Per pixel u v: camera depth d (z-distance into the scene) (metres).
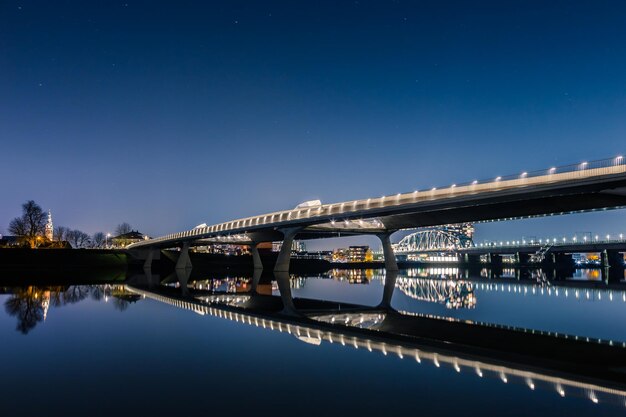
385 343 23.30
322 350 21.17
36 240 164.50
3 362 18.81
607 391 15.03
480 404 13.70
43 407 13.47
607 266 175.50
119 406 13.53
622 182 51.47
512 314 36.22
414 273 137.88
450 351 21.33
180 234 148.25
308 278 106.44
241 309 39.78
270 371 17.44
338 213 89.12
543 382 16.08
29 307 38.34
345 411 13.09
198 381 16.05
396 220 105.25
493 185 64.00
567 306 41.94
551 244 188.62
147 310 36.78
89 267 146.50
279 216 108.94
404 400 14.05
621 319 32.84
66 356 19.86
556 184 55.75
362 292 61.97
